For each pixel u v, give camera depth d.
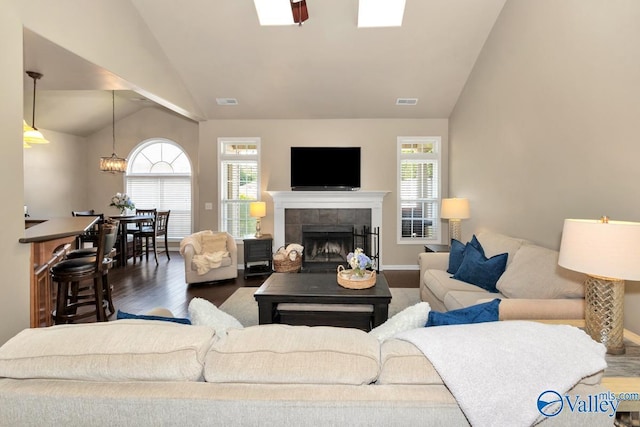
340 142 5.55
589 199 2.30
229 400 0.87
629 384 1.23
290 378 0.91
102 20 3.06
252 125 5.59
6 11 2.12
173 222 7.48
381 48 4.11
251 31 3.91
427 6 3.58
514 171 3.31
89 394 0.88
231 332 1.04
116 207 7.28
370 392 0.89
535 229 2.96
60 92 5.69
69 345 0.94
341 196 5.47
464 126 4.73
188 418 0.87
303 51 4.18
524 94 3.11
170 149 7.52
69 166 7.09
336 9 3.66
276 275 3.38
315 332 1.03
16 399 0.88
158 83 4.08
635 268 1.37
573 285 2.07
